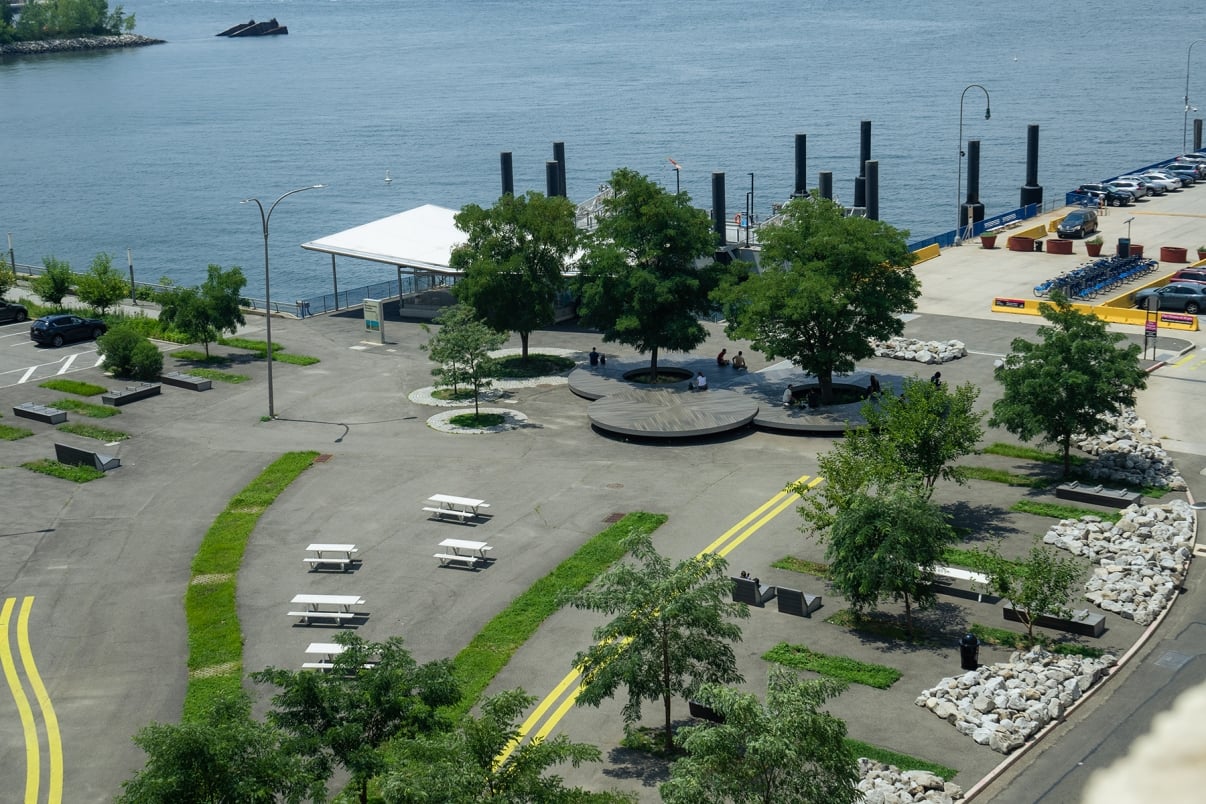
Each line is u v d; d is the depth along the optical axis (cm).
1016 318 8231
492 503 5478
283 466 5988
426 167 19662
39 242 15862
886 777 3309
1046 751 3516
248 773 2683
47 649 4356
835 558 4259
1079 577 4550
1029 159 12156
